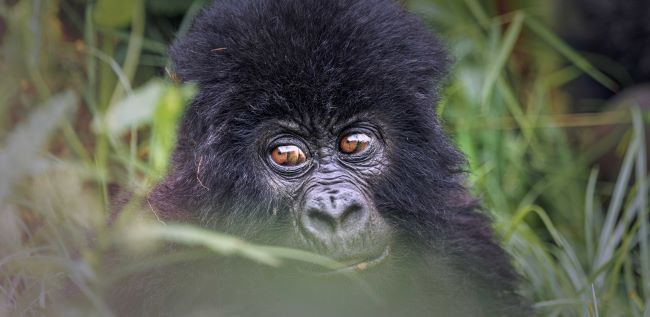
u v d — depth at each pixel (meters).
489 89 15.16
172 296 9.87
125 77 13.08
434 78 10.46
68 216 11.19
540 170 16.42
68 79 13.66
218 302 9.91
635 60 18.53
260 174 9.65
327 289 9.62
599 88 18.75
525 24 17.34
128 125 11.91
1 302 9.61
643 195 13.34
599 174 16.58
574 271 12.47
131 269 8.63
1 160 7.18
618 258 12.20
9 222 10.21
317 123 9.65
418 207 10.16
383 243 9.41
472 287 11.16
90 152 13.37
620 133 16.38
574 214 15.82
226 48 9.66
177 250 9.84
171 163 10.70
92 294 8.02
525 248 13.12
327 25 9.57
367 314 9.95
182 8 15.40
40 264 9.52
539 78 16.98
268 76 9.45
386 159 9.97
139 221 9.82
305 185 9.61
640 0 18.34
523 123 15.80
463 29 16.52
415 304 10.51
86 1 14.57
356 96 9.60
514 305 11.45
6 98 12.12
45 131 7.31
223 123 9.59
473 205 11.83
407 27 10.18
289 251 8.24
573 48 18.58
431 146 10.25
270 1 9.82
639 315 11.79
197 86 9.88
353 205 9.23
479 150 15.98
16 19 12.89
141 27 14.61
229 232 9.70
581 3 18.50
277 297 9.85
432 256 10.67
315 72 9.44
